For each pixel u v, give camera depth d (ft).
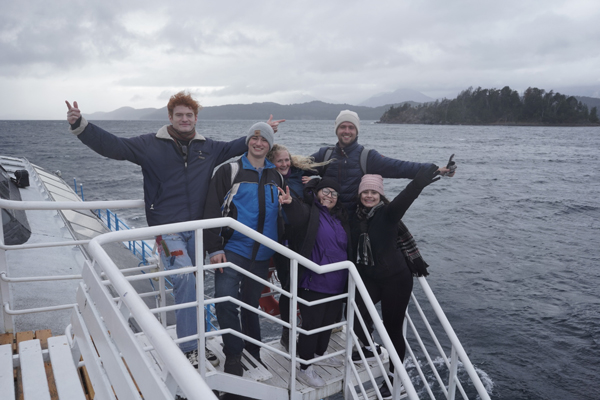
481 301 39.22
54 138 306.55
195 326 8.96
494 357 30.73
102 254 5.64
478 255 52.60
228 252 8.98
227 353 8.68
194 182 9.68
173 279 9.11
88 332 6.49
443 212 78.28
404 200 9.39
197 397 3.03
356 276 8.80
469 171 148.15
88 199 86.22
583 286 42.86
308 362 8.90
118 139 9.19
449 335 9.75
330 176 11.85
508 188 110.11
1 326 9.70
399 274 10.19
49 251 20.36
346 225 10.13
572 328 34.45
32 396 7.12
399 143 305.32
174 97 9.52
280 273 10.46
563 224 70.38
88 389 7.72
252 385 8.46
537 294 40.81
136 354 4.36
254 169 9.23
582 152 249.96
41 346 9.18
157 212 9.50
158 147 9.52
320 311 9.57
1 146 219.41
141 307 4.25
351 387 9.37
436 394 26.91
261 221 8.99
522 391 27.37
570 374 28.96
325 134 453.99
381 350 11.12
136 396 4.33
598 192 105.70
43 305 13.82
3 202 8.39
